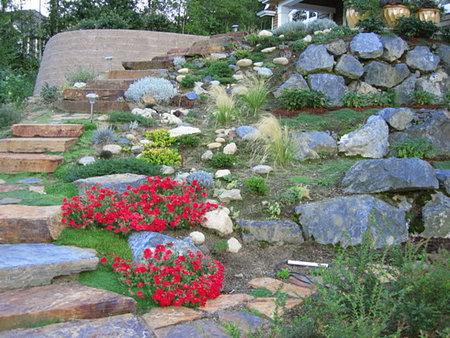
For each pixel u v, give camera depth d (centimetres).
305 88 802
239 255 397
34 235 343
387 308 234
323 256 401
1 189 461
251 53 1014
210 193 488
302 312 285
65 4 2291
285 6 1550
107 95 823
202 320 271
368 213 422
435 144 616
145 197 413
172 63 1032
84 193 448
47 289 281
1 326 238
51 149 580
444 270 245
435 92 834
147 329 253
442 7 1001
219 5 2344
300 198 468
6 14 1953
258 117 718
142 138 643
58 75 1316
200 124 703
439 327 233
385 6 977
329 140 609
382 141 612
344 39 872
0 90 918
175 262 311
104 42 1288
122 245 356
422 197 454
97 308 262
